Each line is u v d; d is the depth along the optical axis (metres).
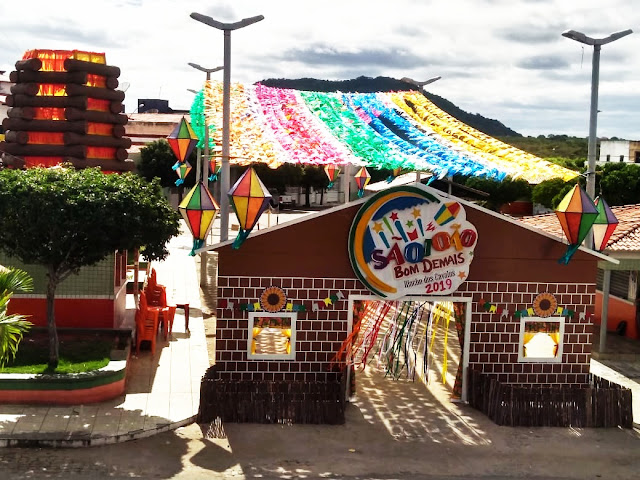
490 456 16.27
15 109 31.48
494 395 18.33
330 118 24.41
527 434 17.62
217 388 17.45
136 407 17.92
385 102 26.47
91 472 14.53
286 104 24.98
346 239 18.98
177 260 41.34
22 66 31.34
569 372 19.91
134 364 21.47
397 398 19.81
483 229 19.34
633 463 16.17
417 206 18.92
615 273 28.09
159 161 61.22
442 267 19.12
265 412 17.62
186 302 30.61
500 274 19.47
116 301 23.08
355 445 16.56
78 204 17.22
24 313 22.06
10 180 17.58
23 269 21.88
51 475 14.29
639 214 27.09
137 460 15.23
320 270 18.95
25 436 15.67
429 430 17.62
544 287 19.64
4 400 17.48
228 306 18.81
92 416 17.11
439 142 22.95
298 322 19.02
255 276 18.83
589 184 21.36
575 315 19.81
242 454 15.80
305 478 14.79
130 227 17.92
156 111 95.75
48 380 17.59
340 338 19.12
